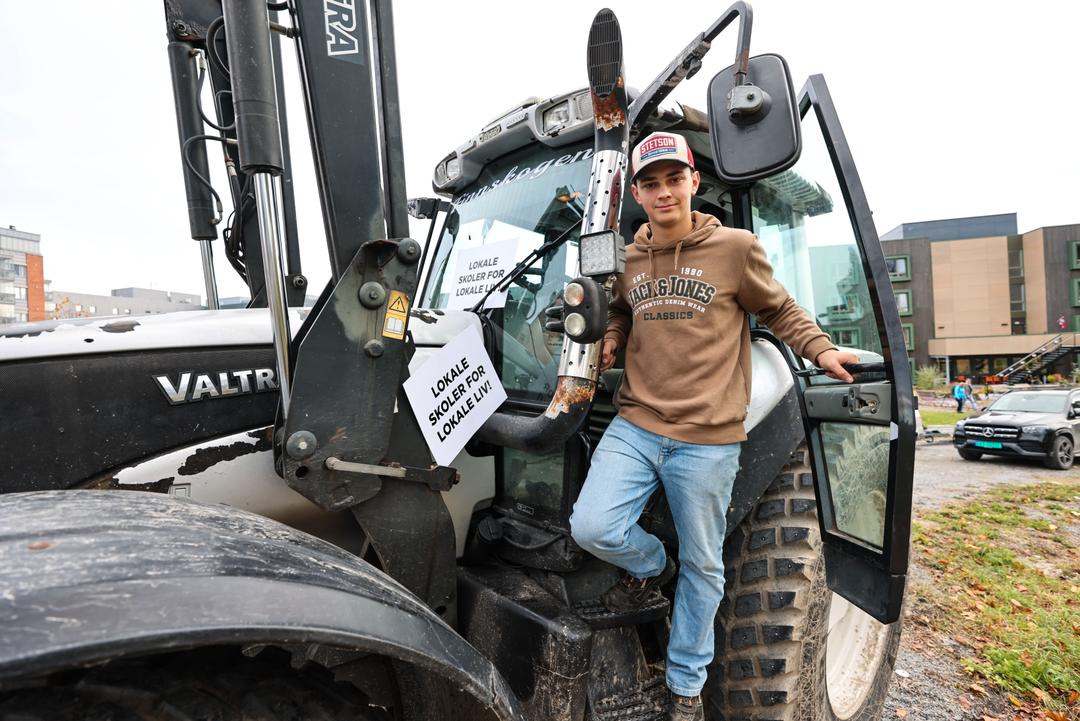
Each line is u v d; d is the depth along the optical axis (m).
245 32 1.29
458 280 2.45
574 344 1.64
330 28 1.42
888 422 1.71
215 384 1.61
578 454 1.90
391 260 1.52
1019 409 12.36
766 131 1.48
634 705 1.77
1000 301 37.38
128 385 1.51
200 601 0.79
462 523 2.06
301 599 0.89
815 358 1.66
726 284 1.72
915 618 4.00
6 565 0.76
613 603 1.76
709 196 2.36
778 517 2.06
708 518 1.73
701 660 1.74
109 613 0.72
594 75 1.63
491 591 1.82
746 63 1.48
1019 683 3.19
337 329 1.47
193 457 1.56
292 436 1.43
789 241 2.41
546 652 1.62
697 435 1.69
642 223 2.23
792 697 1.96
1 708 0.75
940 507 7.50
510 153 2.47
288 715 0.95
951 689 3.17
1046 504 7.80
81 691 0.80
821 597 2.06
